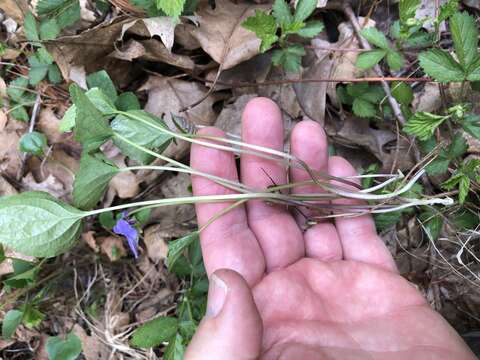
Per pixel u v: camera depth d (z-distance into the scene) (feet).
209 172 0.60
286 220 0.60
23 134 0.79
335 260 0.61
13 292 0.79
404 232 0.74
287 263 0.59
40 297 0.76
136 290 0.82
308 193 0.63
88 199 0.55
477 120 0.59
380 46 0.63
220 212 0.56
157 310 0.80
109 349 0.81
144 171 0.77
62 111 0.80
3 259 0.70
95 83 0.66
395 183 0.69
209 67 0.74
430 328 0.50
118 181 0.77
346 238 0.62
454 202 0.67
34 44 0.71
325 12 0.76
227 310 0.40
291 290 0.52
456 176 0.59
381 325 0.51
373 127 0.75
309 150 0.62
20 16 0.77
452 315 0.72
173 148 0.74
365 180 0.68
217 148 0.57
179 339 0.64
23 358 0.84
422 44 0.71
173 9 0.57
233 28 0.70
